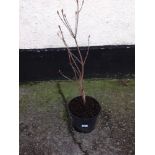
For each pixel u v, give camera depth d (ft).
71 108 8.55
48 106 9.60
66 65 10.28
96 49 10.04
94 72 10.50
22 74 10.34
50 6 9.20
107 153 8.19
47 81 10.53
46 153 8.22
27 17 9.32
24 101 9.75
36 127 8.94
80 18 9.45
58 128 8.91
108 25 9.67
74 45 9.91
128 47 10.13
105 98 9.87
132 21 9.66
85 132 8.69
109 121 9.11
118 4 9.35
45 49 9.93
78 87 10.27
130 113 9.37
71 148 8.32
